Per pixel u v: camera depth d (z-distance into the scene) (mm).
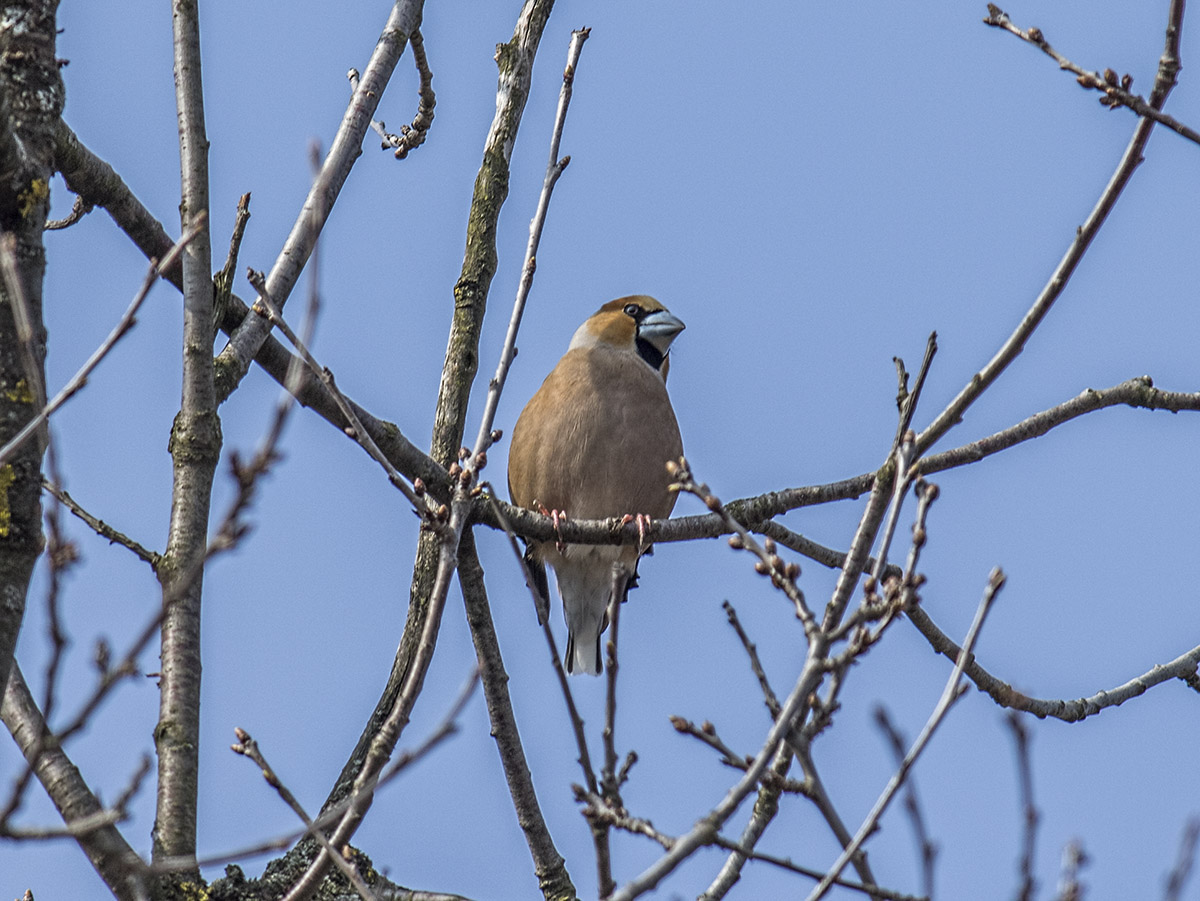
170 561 7926
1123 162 6805
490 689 10219
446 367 11234
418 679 6969
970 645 6062
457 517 7754
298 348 8102
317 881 6496
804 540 11375
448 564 7457
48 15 7637
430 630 7145
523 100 12219
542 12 12461
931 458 10375
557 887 9758
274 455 5301
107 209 9422
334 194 9586
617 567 6520
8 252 6371
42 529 6754
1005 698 10570
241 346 9055
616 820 6273
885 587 6602
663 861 5898
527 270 9641
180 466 8180
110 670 5094
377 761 6738
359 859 9047
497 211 11789
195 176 8617
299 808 6547
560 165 10211
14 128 7008
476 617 10352
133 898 6988
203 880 7531
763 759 5965
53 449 5164
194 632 7859
